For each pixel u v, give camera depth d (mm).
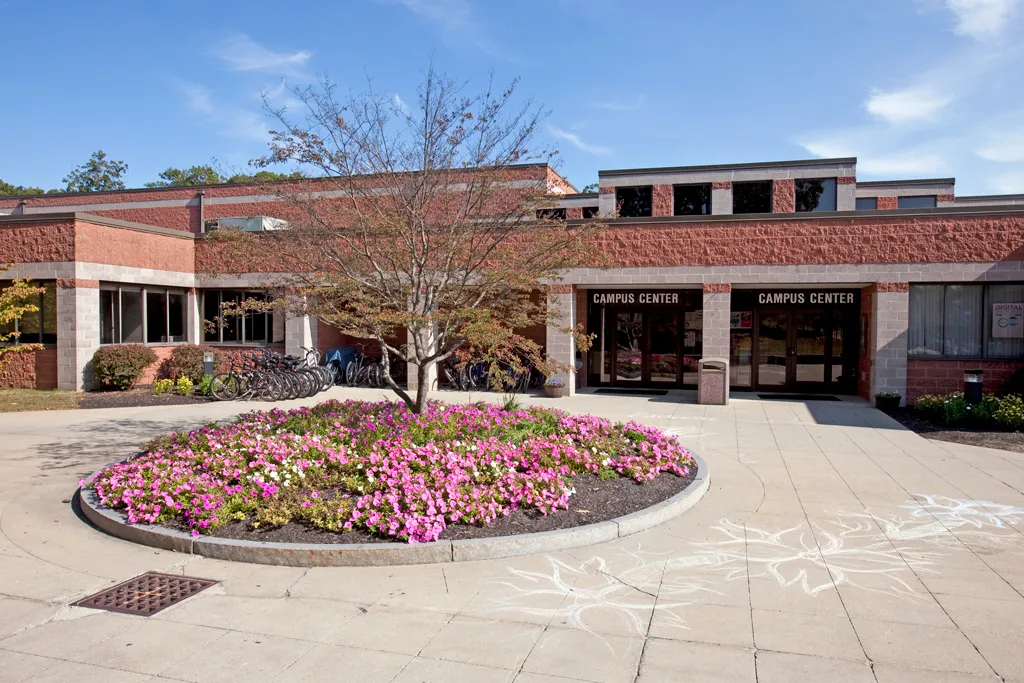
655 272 16469
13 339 17438
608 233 16625
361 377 19156
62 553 5738
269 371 15969
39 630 4383
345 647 4160
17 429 11859
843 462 9352
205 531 5852
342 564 5449
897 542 6066
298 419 9273
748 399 16531
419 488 6207
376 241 8664
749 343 18469
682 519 6719
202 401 15555
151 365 18500
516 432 8453
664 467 8016
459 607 4719
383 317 7785
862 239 15336
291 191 9211
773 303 18266
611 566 5480
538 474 6934
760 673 3852
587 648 4145
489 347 8867
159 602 4793
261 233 8828
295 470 6953
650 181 23047
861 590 5020
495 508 6184
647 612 4652
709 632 4355
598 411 14391
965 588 5055
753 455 9844
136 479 6867
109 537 6129
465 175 8625
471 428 8422
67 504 7172
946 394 14703
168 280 19141
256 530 5871
